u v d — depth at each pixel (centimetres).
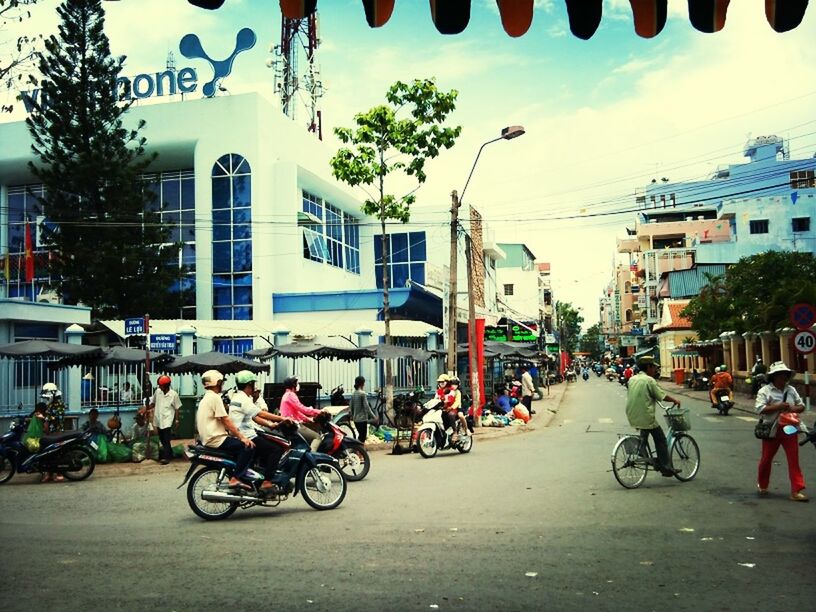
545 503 980
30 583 629
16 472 1540
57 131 3097
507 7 256
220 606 551
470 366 2403
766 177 6600
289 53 4291
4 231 3803
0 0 1341
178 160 3684
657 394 1105
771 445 1001
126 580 634
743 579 601
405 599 559
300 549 744
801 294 2934
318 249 3819
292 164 3575
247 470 952
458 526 841
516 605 540
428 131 2077
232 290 3456
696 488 1080
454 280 2252
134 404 2077
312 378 2459
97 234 3091
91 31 3130
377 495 1101
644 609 527
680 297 6400
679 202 8331
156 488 1272
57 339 2331
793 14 248
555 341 8112
